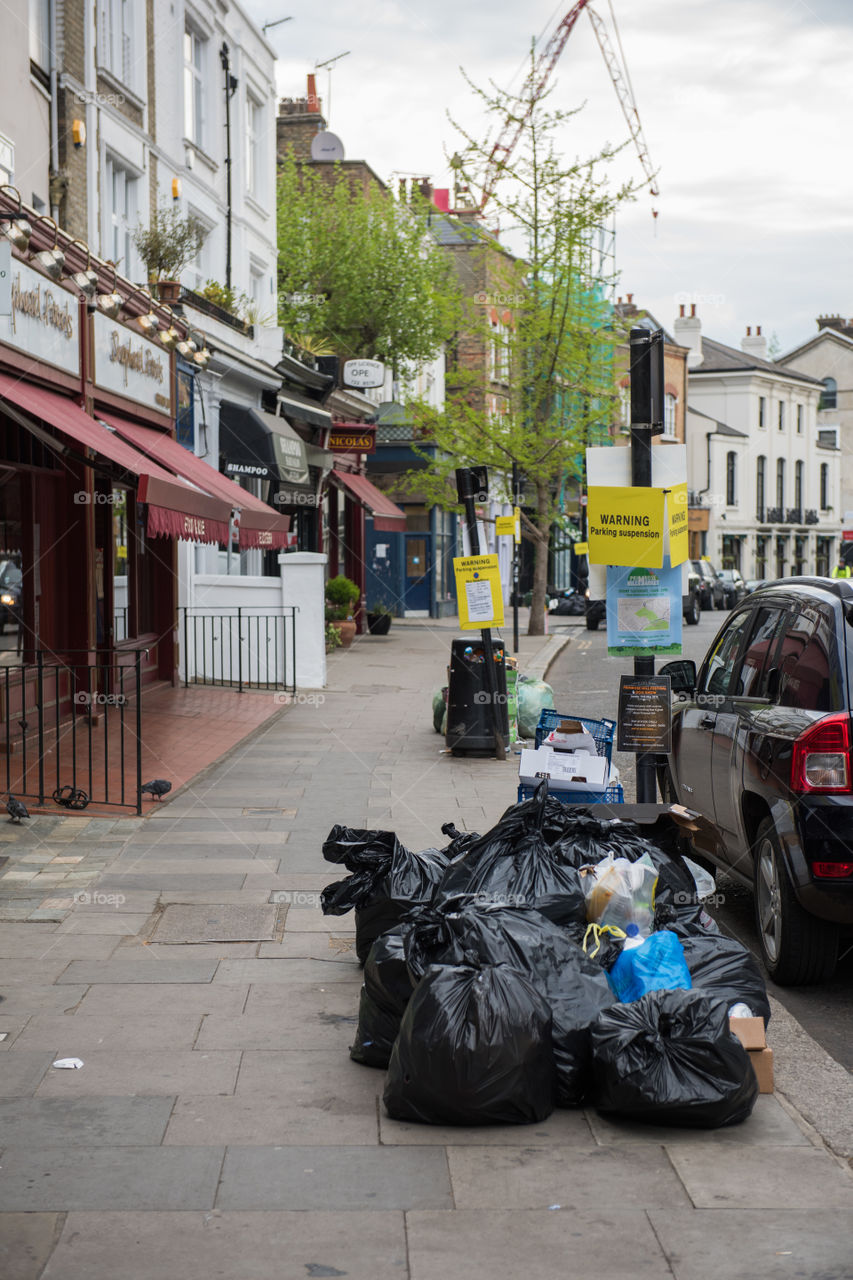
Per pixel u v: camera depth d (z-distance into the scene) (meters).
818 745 5.79
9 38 13.62
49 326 11.76
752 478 67.12
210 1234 3.54
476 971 4.43
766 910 6.28
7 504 12.45
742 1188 3.84
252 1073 4.74
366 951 5.86
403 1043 4.33
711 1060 4.22
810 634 6.28
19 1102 4.44
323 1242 3.51
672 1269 3.39
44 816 9.38
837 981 6.27
